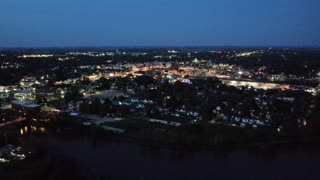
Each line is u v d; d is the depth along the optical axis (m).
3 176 122.88
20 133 185.75
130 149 166.00
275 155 161.25
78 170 135.62
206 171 141.88
